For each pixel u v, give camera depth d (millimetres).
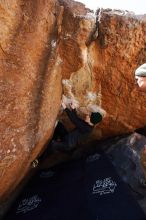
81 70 3281
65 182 3939
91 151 4230
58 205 3660
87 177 3857
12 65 2285
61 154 4125
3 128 2295
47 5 2674
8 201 3654
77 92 3461
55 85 3162
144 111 3578
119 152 3951
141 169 3627
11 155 2488
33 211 3697
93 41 3141
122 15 3059
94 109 3596
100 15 3041
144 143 3875
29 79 2592
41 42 2727
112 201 3479
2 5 2053
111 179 3717
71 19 2982
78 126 3766
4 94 2219
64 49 3131
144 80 2285
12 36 2242
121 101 3518
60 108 3590
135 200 3434
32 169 3812
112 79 3344
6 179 2664
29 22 2436
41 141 3209
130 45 3121
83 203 3578
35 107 2771
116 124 3801
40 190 3971
